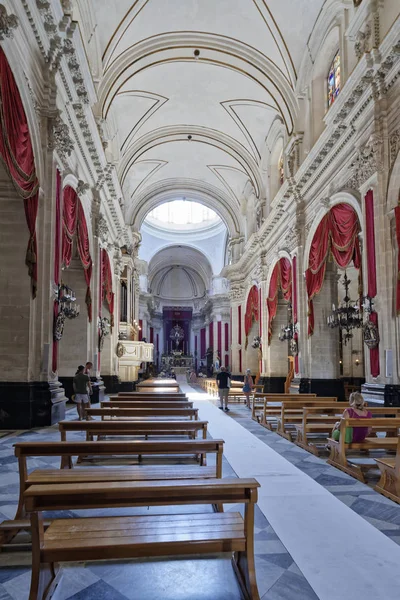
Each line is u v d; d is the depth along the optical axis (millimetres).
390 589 3080
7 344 9234
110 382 20156
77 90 11422
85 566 3383
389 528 4164
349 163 12914
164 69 17938
